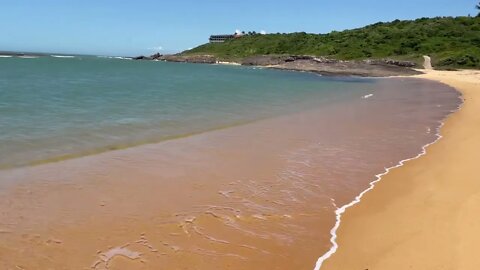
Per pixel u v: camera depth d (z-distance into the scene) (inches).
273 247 251.8
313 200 331.6
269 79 2049.7
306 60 3555.6
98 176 366.9
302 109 857.5
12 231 259.0
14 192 321.7
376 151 493.0
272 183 370.0
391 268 224.7
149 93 1067.3
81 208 297.6
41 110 681.0
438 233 264.4
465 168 412.2
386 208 313.0
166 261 231.6
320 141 542.6
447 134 593.3
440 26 3722.9
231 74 2482.8
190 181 365.4
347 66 3159.5
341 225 284.2
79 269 220.1
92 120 619.2
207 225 279.3
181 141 514.6
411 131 618.2
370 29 4252.0
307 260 236.8
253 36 5580.7
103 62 4234.7
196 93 1122.0
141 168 395.2
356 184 372.2
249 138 548.1
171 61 5433.1
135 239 255.6
